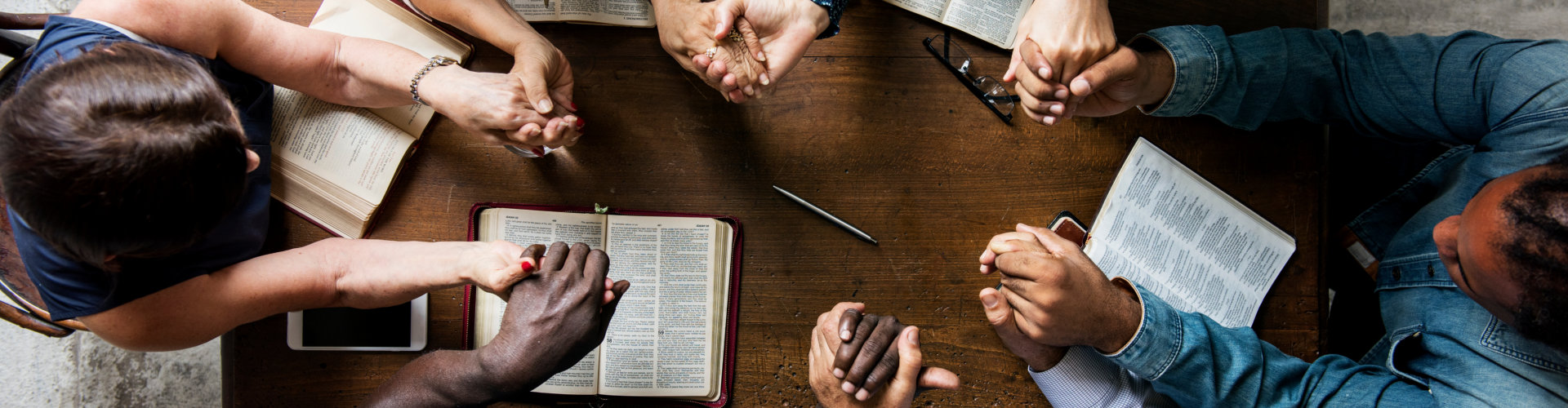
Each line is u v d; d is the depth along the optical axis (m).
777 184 1.56
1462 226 1.28
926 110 1.57
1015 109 1.57
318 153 1.51
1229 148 1.58
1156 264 1.56
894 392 1.38
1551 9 1.88
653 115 1.55
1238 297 1.57
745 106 1.56
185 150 1.17
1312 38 1.48
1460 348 1.42
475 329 1.53
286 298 1.40
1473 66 1.43
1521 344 1.37
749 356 1.56
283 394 1.51
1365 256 1.63
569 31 1.55
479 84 1.38
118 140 1.14
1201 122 1.58
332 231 1.52
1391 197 1.59
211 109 1.20
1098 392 1.49
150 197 1.17
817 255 1.56
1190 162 1.58
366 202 1.51
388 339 1.52
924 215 1.57
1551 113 1.37
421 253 1.41
